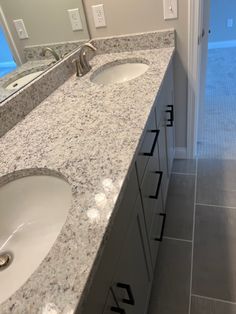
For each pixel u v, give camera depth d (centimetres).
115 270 65
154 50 150
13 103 98
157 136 103
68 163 72
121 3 142
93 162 70
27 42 108
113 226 61
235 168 182
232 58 387
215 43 446
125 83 116
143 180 90
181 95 170
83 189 62
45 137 87
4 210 73
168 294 122
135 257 86
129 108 94
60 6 127
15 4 101
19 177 74
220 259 131
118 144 76
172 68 154
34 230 71
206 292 120
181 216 156
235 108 254
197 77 160
